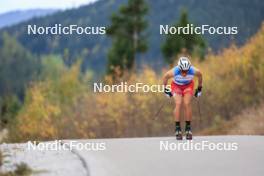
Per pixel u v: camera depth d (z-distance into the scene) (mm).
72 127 39625
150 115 39500
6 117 40562
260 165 16812
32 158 18328
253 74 41250
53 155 18984
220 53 43375
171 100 39500
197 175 15453
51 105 41219
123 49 77125
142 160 17969
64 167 16594
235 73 41844
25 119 39844
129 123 39500
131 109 39500
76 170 16125
